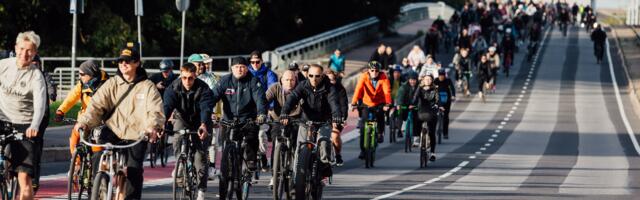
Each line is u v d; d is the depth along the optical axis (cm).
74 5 3030
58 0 4891
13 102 1432
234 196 1948
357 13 7981
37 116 1399
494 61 5631
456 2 13400
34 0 4819
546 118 4519
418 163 2886
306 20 7456
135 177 1395
